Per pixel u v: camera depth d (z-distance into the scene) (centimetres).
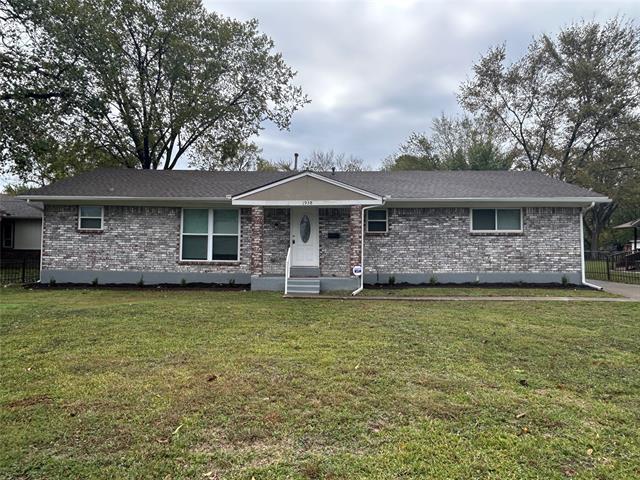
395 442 309
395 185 1427
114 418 347
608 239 4016
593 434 326
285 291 1169
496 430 330
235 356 529
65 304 926
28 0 1526
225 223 1362
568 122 2608
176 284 1338
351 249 1230
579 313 845
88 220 1352
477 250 1327
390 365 493
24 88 1575
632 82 2425
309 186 1224
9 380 439
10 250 2316
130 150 2159
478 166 2897
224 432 324
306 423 340
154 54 2041
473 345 590
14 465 275
